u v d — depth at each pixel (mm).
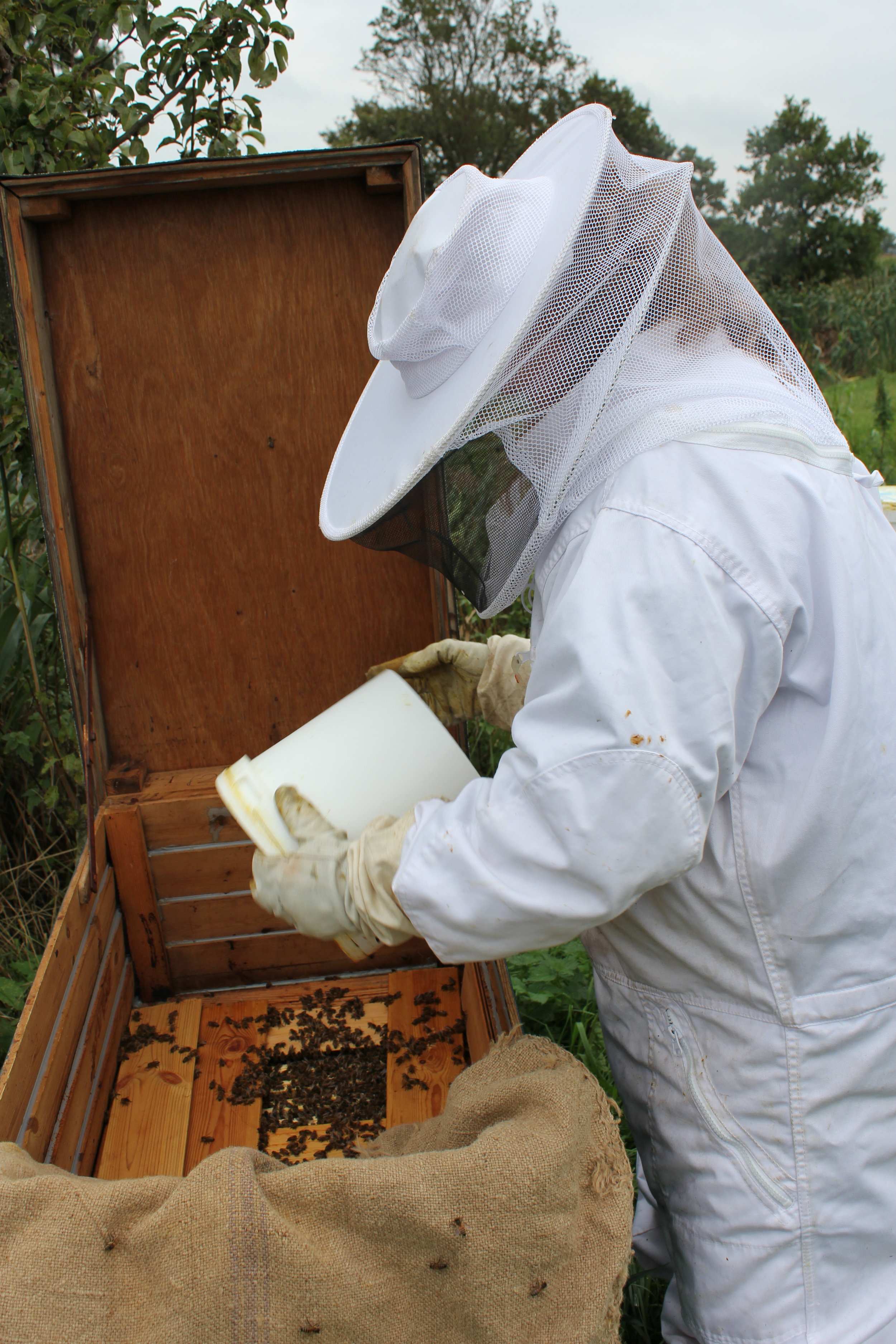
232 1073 2135
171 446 2154
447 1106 1316
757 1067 1252
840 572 1106
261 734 2369
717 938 1229
